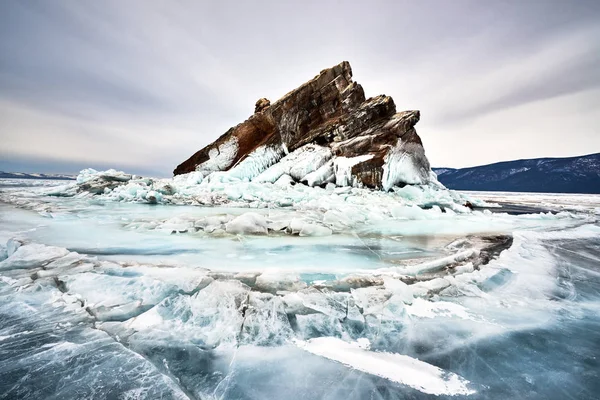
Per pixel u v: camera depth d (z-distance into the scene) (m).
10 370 1.63
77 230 5.19
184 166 16.94
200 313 2.27
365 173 12.61
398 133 13.55
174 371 1.72
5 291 2.51
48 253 3.47
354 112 14.98
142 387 1.56
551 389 1.64
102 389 1.53
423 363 1.85
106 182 11.69
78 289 2.62
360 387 1.63
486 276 3.23
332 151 14.13
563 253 4.48
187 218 6.12
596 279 3.34
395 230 6.26
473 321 2.36
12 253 3.55
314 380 1.68
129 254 3.87
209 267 3.41
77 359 1.75
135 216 6.92
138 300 2.48
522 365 1.84
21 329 2.03
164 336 2.02
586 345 2.06
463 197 13.95
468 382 1.69
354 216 7.35
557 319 2.42
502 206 14.45
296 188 12.23
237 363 1.80
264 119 15.47
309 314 2.35
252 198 10.30
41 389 1.52
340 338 2.11
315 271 3.29
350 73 16.31
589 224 7.76
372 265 3.71
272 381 1.67
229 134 15.95
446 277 3.09
